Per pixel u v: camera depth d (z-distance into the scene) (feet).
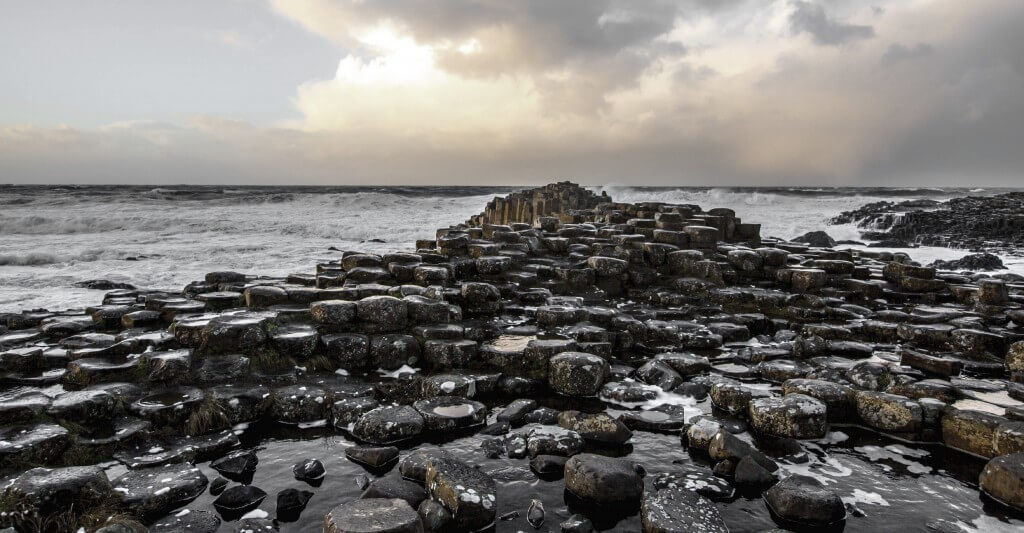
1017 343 19.63
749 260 32.76
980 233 91.15
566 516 12.16
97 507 11.68
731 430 16.35
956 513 12.35
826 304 28.78
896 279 33.40
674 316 27.84
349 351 20.51
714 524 11.32
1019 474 12.41
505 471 14.02
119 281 44.52
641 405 18.49
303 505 12.49
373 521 10.50
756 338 26.07
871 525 11.85
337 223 104.99
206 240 80.59
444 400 17.88
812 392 17.58
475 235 35.91
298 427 17.01
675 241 34.12
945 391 17.49
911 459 15.01
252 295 23.90
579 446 15.25
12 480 12.75
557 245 34.88
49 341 21.95
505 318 26.00
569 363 19.45
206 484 13.37
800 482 13.19
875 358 22.50
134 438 14.99
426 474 13.23
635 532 11.64
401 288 26.05
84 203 157.48
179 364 17.97
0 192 212.43
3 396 16.22
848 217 119.24
